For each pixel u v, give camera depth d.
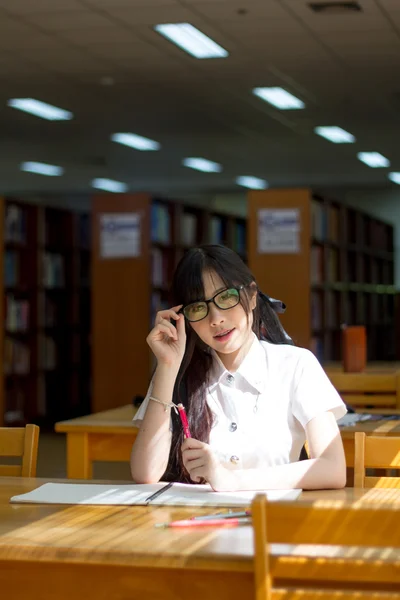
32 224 10.77
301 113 12.24
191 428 2.64
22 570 1.93
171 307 2.64
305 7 7.86
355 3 7.72
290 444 2.61
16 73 10.05
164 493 2.39
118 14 8.04
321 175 17.41
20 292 10.78
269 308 2.74
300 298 9.33
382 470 5.02
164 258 10.78
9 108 11.82
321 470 2.45
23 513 2.21
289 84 10.65
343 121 12.74
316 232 10.48
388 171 16.94
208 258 2.56
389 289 14.62
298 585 1.80
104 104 11.62
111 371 10.20
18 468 2.96
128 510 2.23
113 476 7.38
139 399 5.00
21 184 18.39
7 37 8.71
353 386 5.32
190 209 11.43
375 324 13.56
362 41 8.89
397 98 11.37
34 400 10.72
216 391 2.66
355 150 14.93
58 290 11.31
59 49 9.14
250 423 2.61
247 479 2.42
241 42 8.95
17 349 10.53
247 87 10.80
